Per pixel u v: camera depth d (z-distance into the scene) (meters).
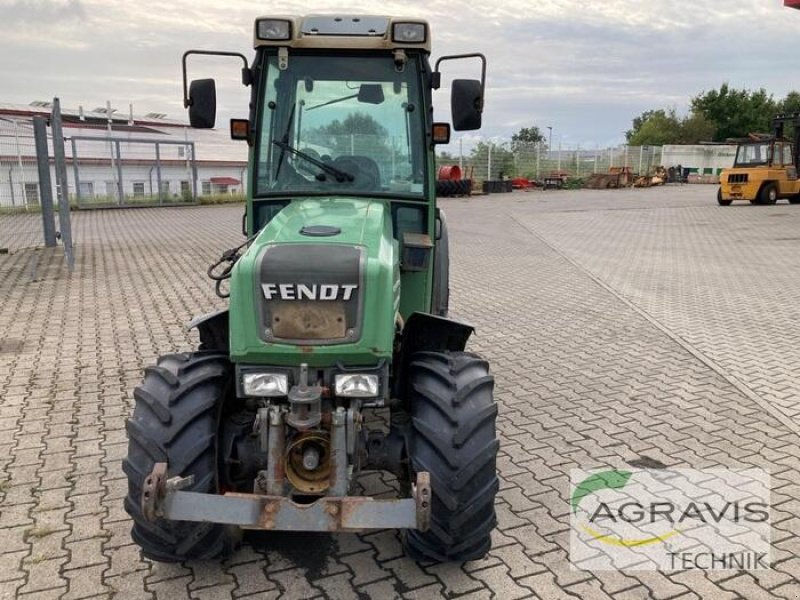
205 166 36.34
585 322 8.80
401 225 4.61
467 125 4.55
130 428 3.40
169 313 8.89
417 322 4.00
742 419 5.66
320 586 3.55
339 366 3.33
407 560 3.78
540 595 3.50
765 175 26.00
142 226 18.80
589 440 5.28
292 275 3.26
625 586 3.57
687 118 70.50
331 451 3.29
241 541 3.91
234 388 3.83
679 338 8.02
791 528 4.10
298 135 4.61
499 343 7.84
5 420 5.54
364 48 4.55
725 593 3.52
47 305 9.35
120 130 36.19
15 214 20.22
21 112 34.12
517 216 23.41
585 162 46.06
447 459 3.36
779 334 8.19
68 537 3.96
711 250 15.20
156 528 3.37
